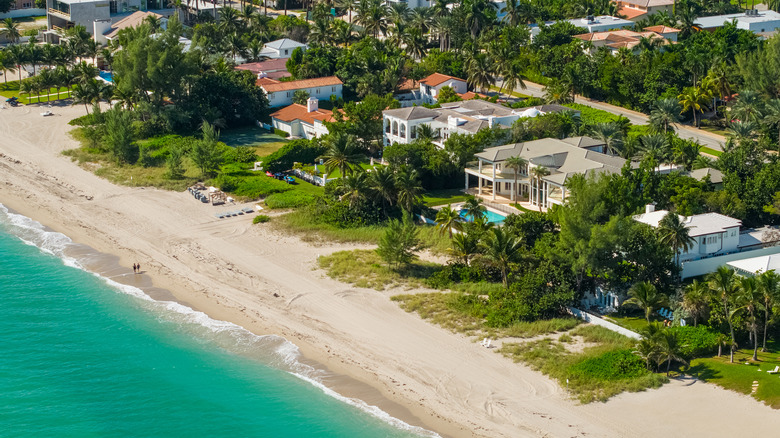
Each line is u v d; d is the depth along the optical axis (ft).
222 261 472.44
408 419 334.03
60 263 476.54
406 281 441.27
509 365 363.97
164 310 422.82
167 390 359.05
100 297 437.17
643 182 490.08
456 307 410.52
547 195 518.37
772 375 346.33
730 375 347.56
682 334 370.12
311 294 432.25
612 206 455.63
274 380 363.15
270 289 439.22
